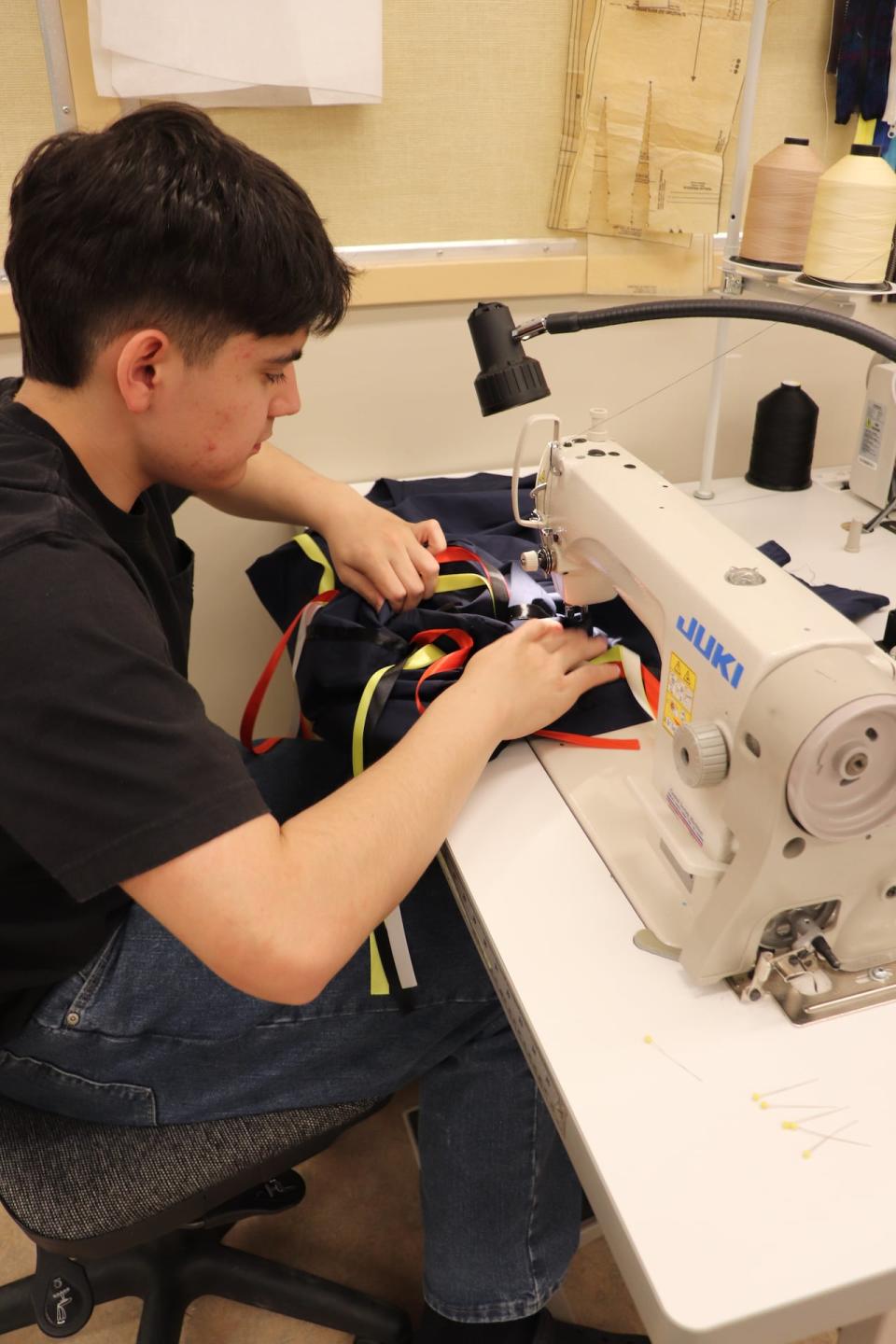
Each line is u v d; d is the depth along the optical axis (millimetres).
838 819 624
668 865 789
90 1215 826
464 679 899
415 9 1328
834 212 1163
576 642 984
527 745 967
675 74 1399
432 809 790
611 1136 616
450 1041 979
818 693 600
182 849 639
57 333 702
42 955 791
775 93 1464
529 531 1297
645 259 1536
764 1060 661
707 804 719
